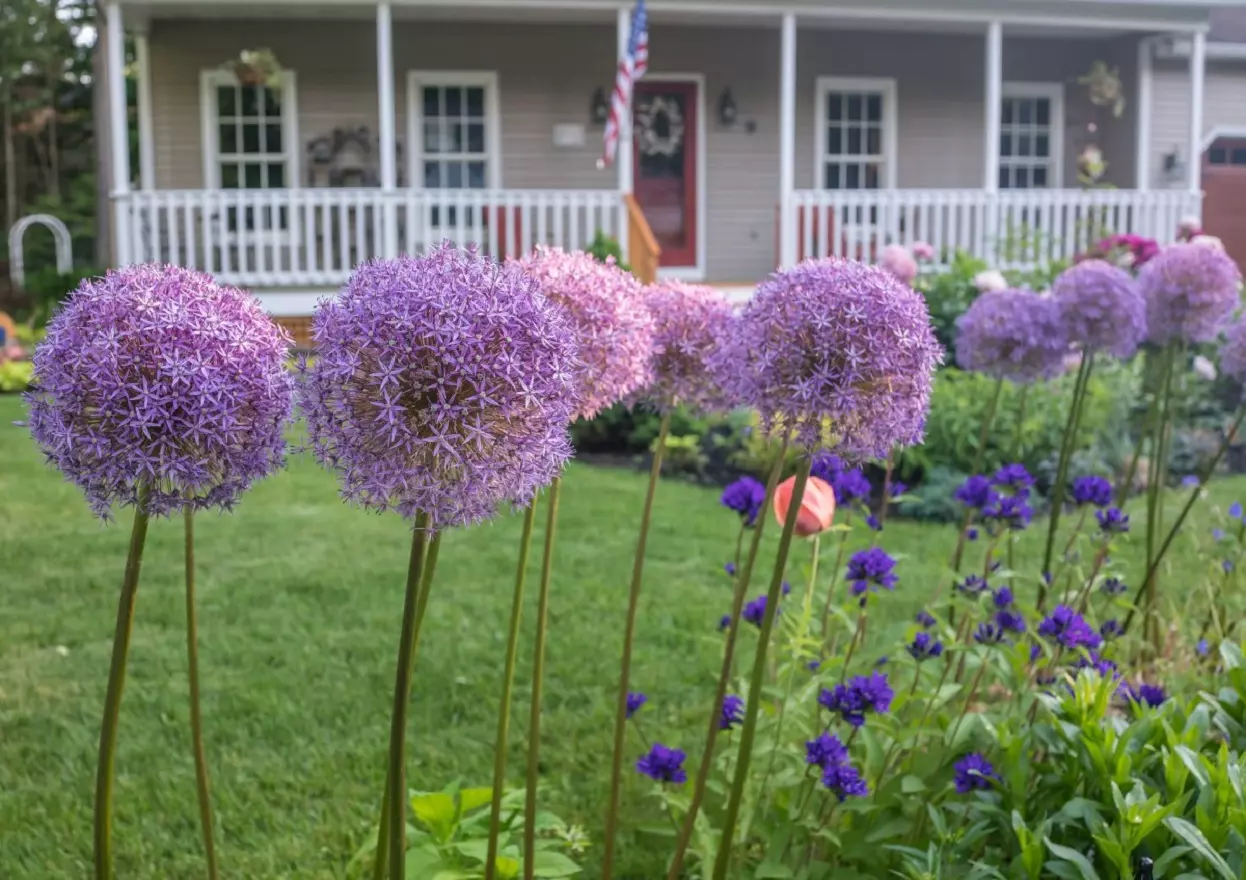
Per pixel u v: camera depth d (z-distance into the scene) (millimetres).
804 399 1709
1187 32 12680
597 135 12422
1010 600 2586
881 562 2395
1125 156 13781
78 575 4887
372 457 1369
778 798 2400
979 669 2762
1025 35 13414
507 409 1359
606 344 1871
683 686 3721
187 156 11844
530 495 1484
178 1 10672
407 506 1375
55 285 12766
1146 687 2406
